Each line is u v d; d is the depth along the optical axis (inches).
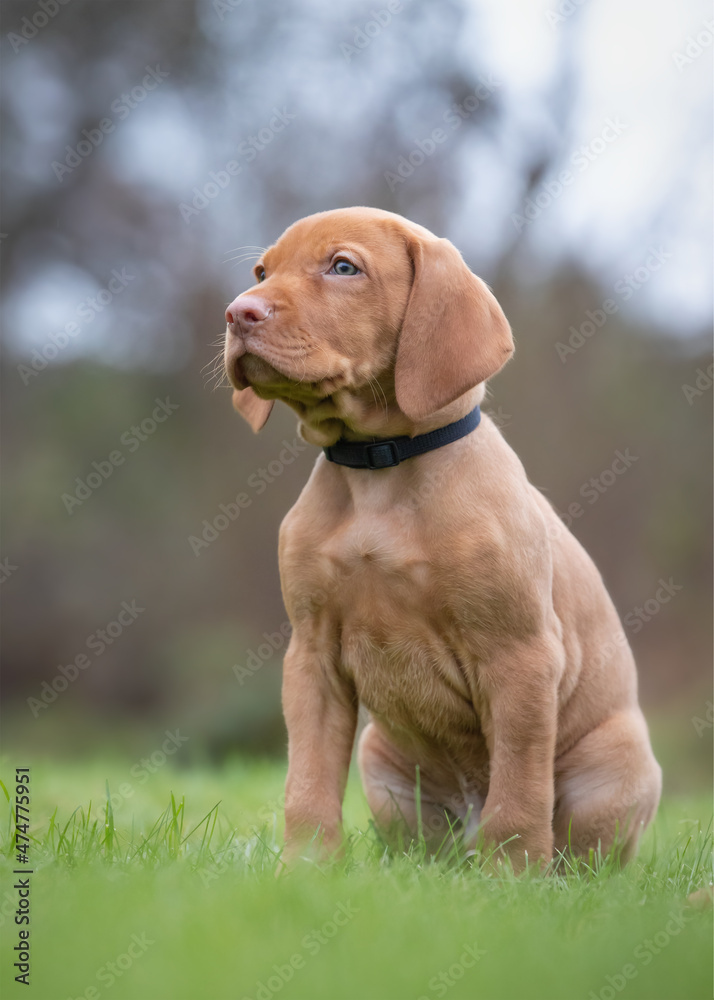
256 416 180.4
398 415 160.7
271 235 742.5
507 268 678.5
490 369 157.2
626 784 173.9
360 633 160.7
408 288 161.6
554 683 157.6
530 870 144.1
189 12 789.2
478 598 154.4
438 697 163.2
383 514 158.4
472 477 158.4
